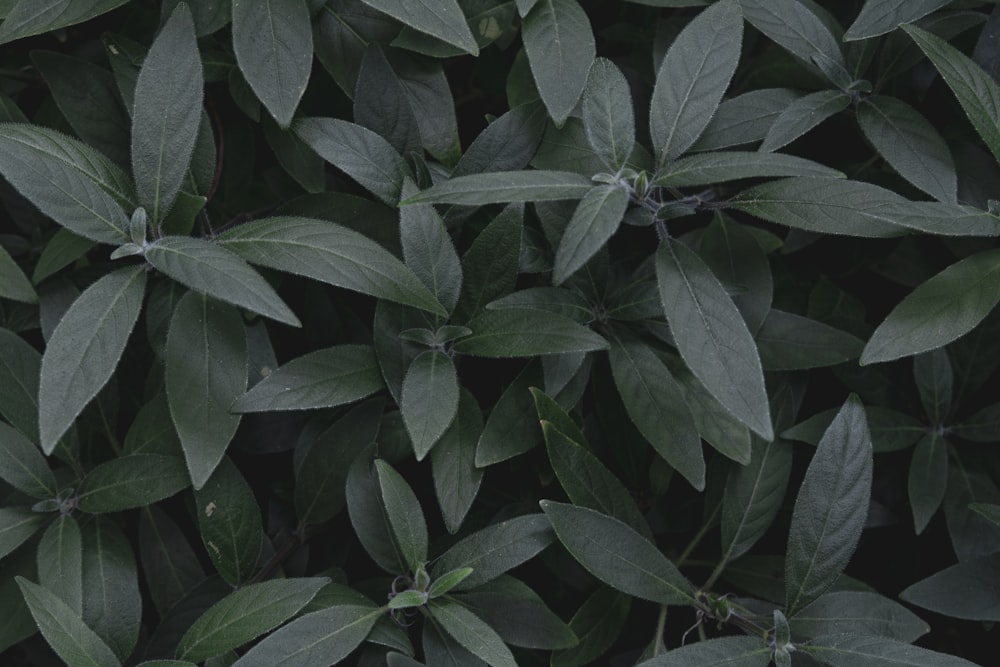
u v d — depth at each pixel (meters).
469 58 1.21
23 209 1.21
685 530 1.17
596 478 1.10
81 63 1.14
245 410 1.07
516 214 1.09
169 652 1.12
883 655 1.07
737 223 1.15
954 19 1.14
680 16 1.20
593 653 1.12
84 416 1.15
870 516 1.17
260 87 1.08
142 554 1.15
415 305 1.05
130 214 1.08
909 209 1.06
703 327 1.05
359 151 1.10
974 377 1.16
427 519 1.17
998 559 1.10
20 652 1.22
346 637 1.06
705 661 1.06
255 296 1.03
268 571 1.13
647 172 1.11
